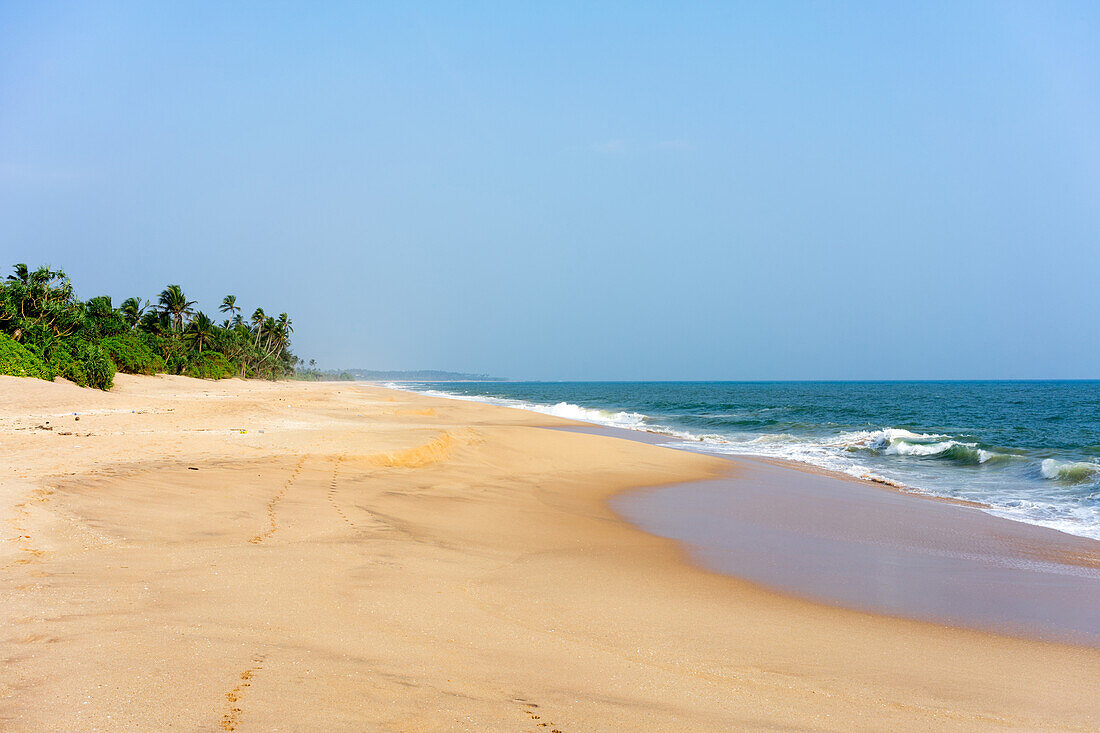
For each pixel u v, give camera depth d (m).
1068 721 4.93
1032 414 52.59
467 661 5.00
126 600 5.39
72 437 15.47
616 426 38.03
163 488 10.24
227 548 7.51
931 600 8.19
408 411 38.72
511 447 21.44
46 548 6.70
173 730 3.33
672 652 5.87
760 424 40.28
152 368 63.97
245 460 13.28
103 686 3.77
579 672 5.10
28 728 3.23
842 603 7.97
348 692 4.07
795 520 13.15
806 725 4.52
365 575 7.09
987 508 14.66
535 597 7.24
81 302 49.38
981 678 5.79
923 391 123.69
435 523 10.82
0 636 4.40
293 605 5.78
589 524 12.10
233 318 110.56
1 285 39.81
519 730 3.86
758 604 7.75
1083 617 7.62
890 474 19.94
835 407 63.25
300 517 9.65
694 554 10.19
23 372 34.25
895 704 5.09
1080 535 12.05
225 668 4.20
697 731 4.20
